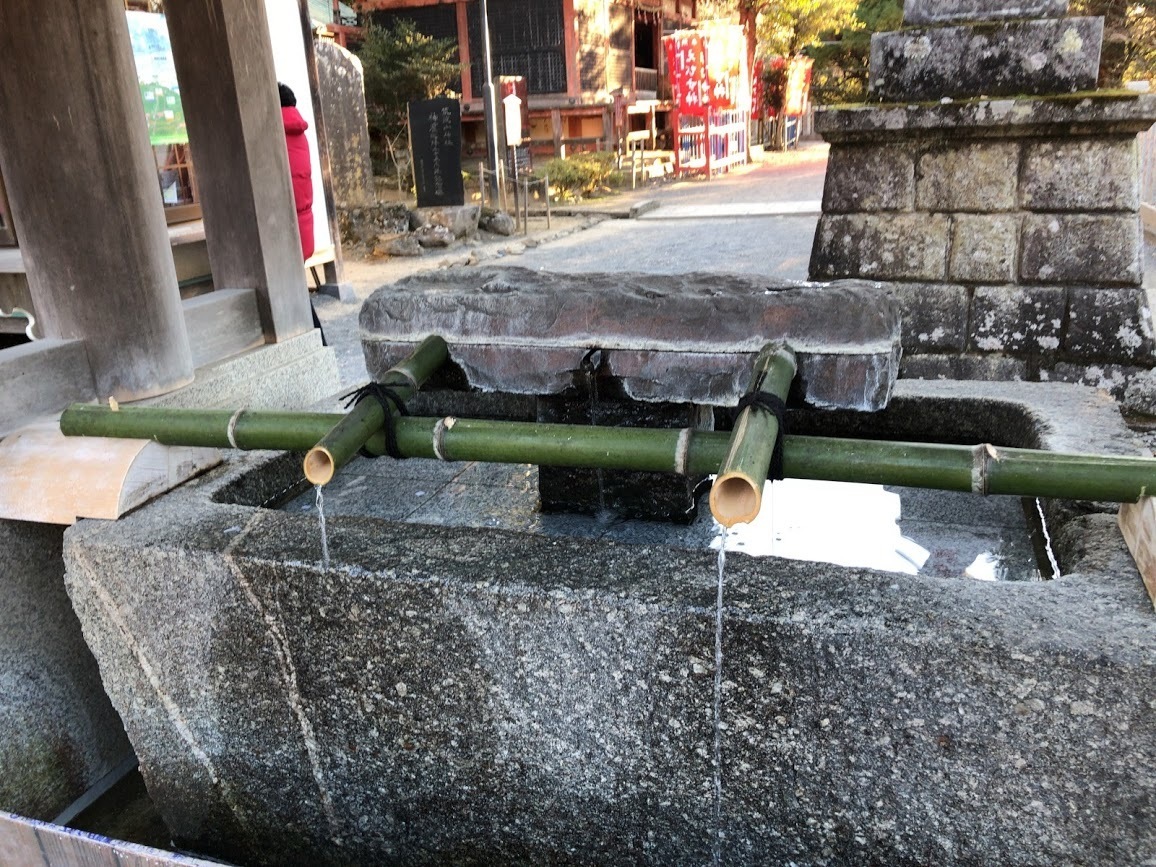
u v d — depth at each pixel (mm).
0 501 2186
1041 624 1461
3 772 2416
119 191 2592
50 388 2553
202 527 2020
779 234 10289
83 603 2094
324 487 2752
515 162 13477
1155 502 1566
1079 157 3561
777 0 21859
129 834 2551
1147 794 1430
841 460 1715
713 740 1669
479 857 2008
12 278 4602
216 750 2137
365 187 11727
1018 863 1553
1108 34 8867
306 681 1950
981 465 1653
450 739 1883
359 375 5617
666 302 1990
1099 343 3680
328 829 2131
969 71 3750
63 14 2412
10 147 2523
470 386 2217
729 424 2729
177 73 3199
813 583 1626
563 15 17531
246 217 3293
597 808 1830
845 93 12164
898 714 1521
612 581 1668
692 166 18391
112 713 2729
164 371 2807
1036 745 1462
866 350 1852
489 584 1694
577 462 1832
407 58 15797
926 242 3836
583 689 1717
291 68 7656
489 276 2352
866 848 1653
